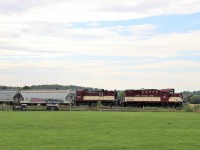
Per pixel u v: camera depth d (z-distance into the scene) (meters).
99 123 59.09
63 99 137.75
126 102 132.62
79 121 63.38
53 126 53.44
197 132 45.75
